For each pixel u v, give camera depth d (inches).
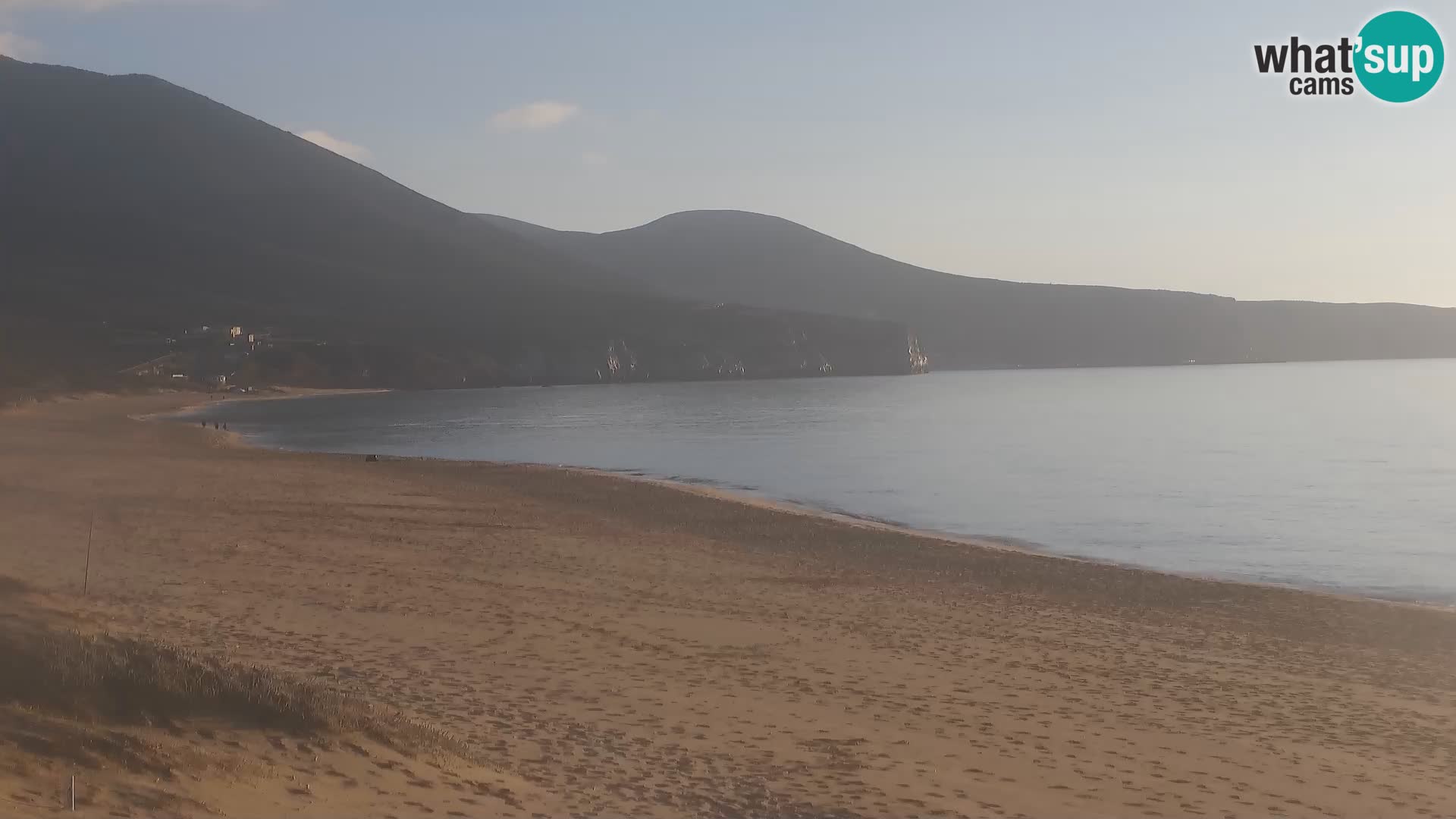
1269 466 2005.4
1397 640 657.6
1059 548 1087.6
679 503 1302.9
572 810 284.4
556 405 4822.8
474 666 464.4
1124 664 557.9
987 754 382.3
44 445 1715.1
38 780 217.3
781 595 709.9
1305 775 382.0
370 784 269.4
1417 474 1863.9
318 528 905.5
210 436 2374.5
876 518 1296.8
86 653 289.4
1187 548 1097.4
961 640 591.8
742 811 303.6
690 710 417.1
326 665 440.1
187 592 570.9
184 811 221.1
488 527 992.2
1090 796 341.4
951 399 5187.0
